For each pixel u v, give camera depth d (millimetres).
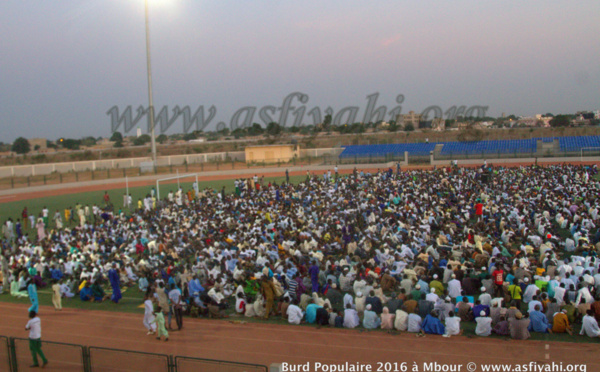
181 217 27016
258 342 12250
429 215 23328
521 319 11680
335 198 29938
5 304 16641
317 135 95875
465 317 13062
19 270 17984
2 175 58688
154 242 21406
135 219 27500
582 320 11977
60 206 39594
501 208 24391
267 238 20578
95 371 10219
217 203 32156
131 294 17219
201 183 52062
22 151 108875
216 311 14344
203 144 95438
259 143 91312
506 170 42250
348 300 13586
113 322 14250
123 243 21859
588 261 15398
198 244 20375
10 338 10930
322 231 21719
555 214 25031
